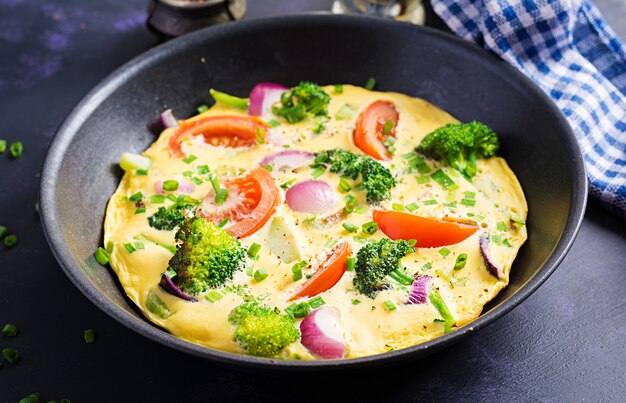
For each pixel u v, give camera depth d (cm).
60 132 53
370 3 67
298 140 58
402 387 49
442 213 53
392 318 48
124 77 57
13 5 72
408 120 59
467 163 56
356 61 61
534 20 57
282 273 50
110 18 71
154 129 59
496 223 53
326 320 48
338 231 52
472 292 50
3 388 50
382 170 54
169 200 54
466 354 50
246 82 62
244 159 57
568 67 59
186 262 49
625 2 70
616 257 55
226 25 60
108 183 56
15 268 55
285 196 54
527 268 51
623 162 57
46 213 49
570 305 52
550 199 53
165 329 49
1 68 67
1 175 60
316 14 61
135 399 49
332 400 49
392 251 50
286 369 43
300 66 62
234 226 52
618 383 49
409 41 60
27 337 52
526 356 50
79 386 50
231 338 48
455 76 59
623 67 61
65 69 67
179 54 59
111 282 51
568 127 53
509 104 57
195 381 50
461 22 60
